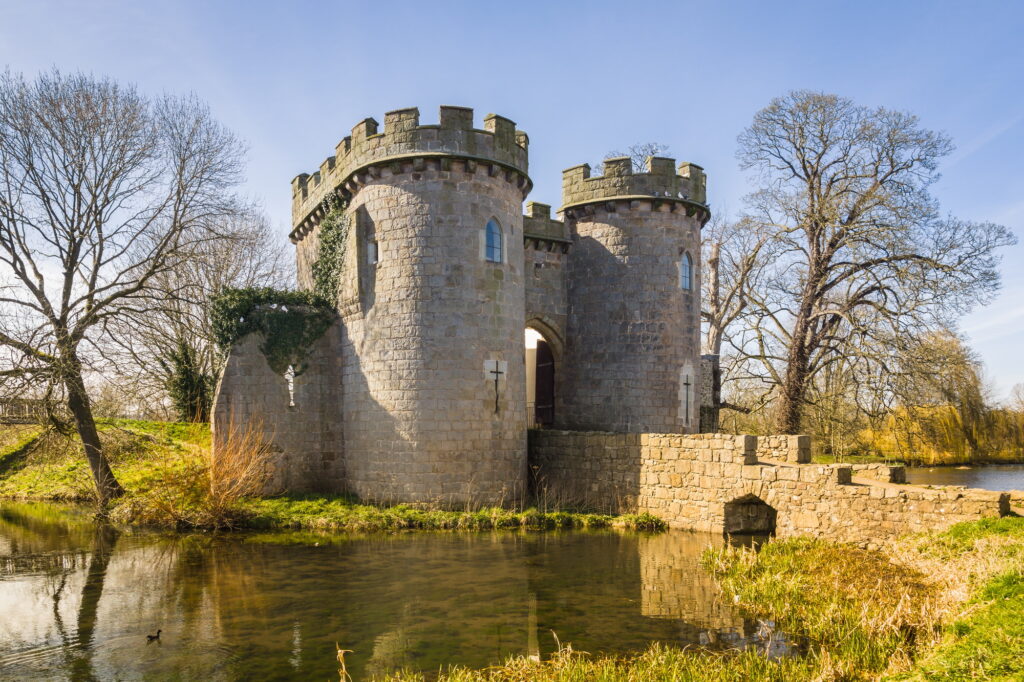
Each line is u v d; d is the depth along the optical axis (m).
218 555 14.62
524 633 9.78
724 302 34.84
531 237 23.05
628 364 22.56
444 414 18.23
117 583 12.55
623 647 9.24
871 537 13.95
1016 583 8.49
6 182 19.55
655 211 22.89
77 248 20.45
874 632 9.24
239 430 19.23
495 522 17.39
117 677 8.40
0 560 14.48
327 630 9.94
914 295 24.66
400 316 18.53
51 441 22.77
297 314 20.45
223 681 8.23
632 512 18.73
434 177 18.61
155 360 25.50
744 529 17.09
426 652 9.09
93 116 19.89
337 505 18.47
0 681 8.30
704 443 17.28
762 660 8.51
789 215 28.14
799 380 28.20
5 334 19.00
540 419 24.98
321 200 21.92
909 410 26.03
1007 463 38.75
